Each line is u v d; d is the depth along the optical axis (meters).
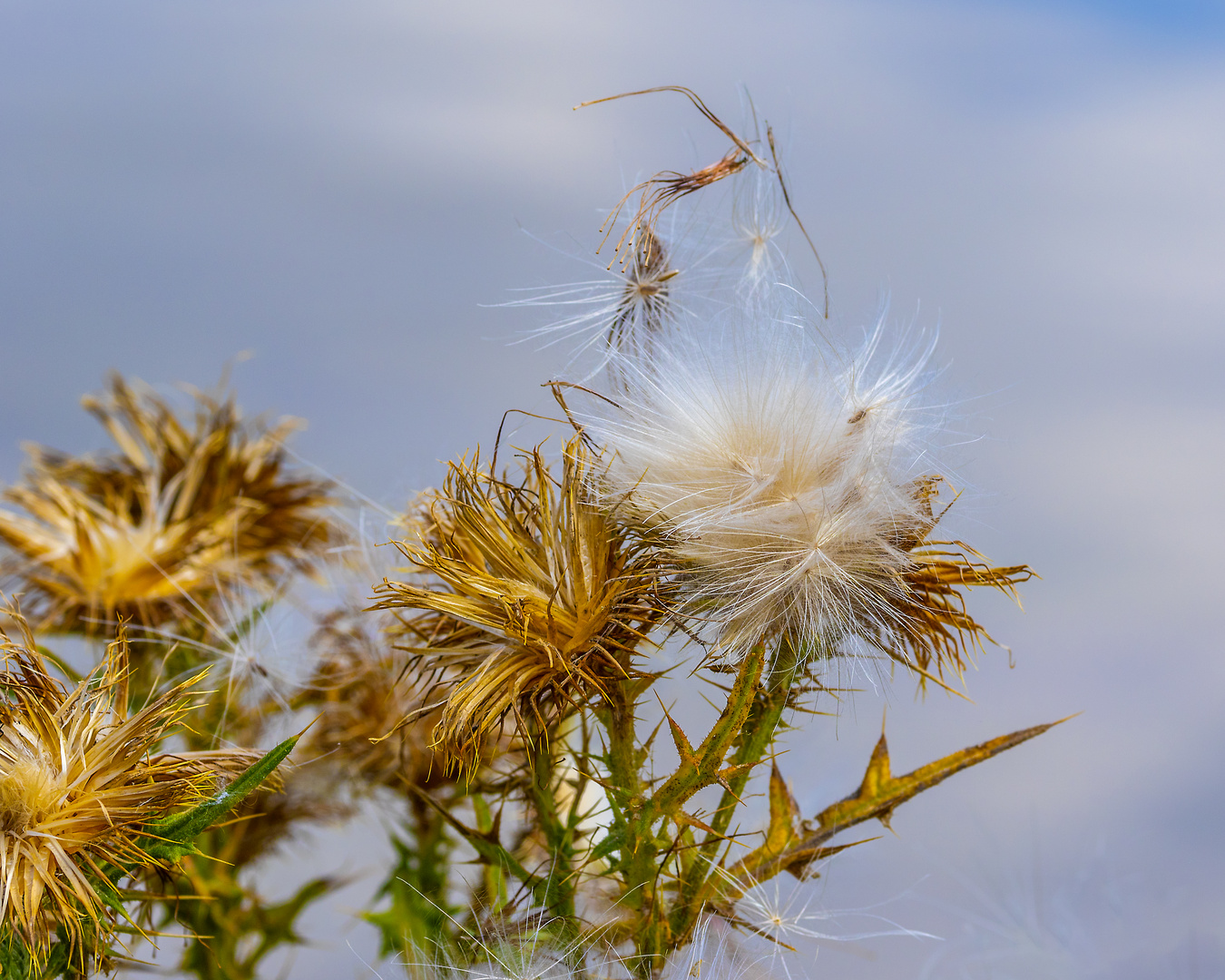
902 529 0.40
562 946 0.40
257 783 0.39
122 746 0.39
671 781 0.39
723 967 0.41
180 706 0.40
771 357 0.41
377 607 0.40
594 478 0.40
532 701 0.40
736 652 0.40
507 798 0.42
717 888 0.40
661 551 0.40
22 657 0.40
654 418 0.41
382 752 0.46
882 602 0.40
